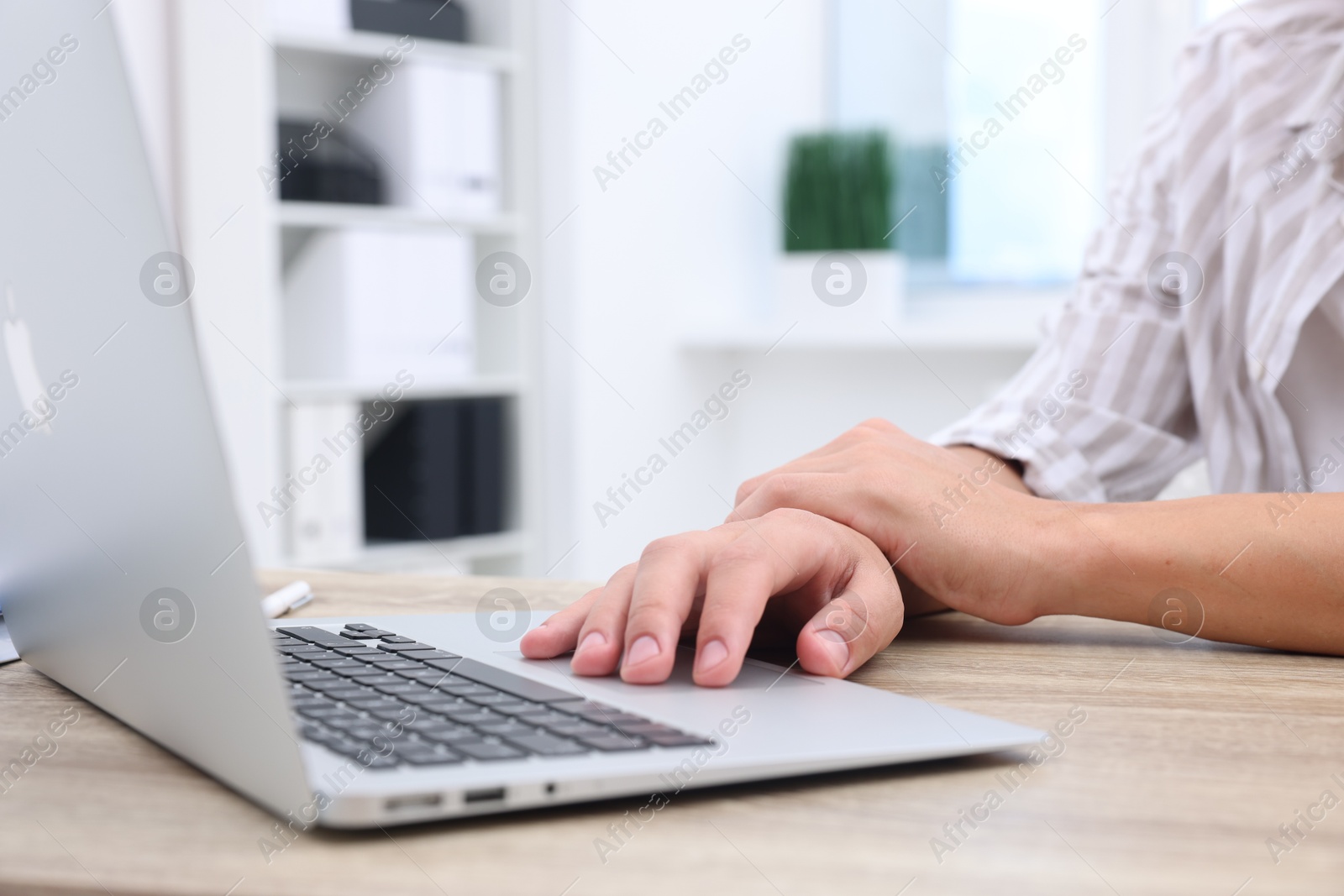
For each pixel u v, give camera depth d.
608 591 0.48
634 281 2.69
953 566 0.58
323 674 0.42
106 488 0.36
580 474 2.56
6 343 0.42
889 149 2.65
